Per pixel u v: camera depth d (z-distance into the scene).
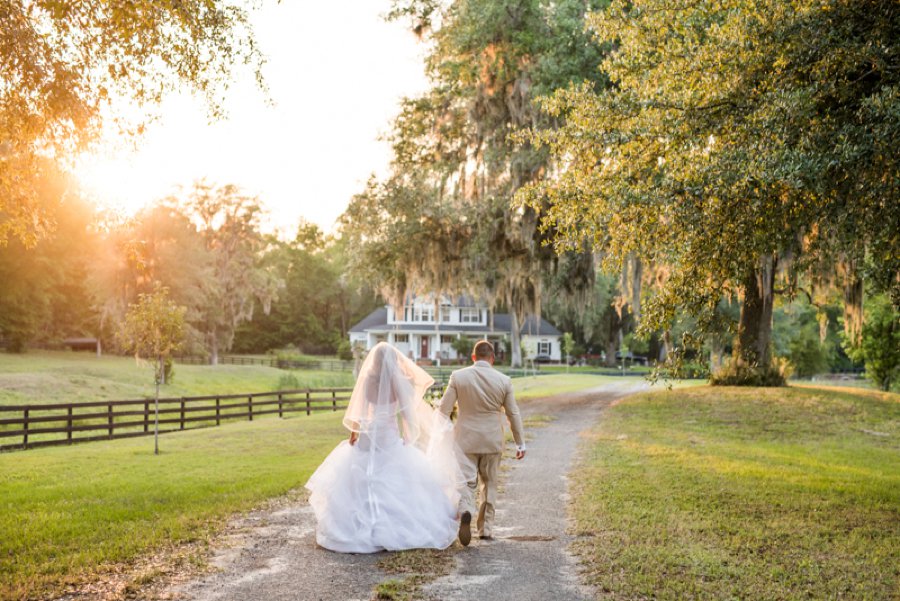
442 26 22.80
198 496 9.05
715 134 7.81
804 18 7.26
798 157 6.52
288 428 20.12
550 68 19.78
